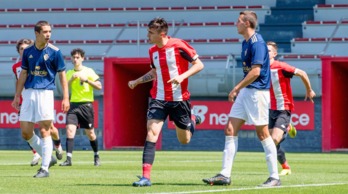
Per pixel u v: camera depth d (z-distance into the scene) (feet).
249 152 186.70
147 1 256.93
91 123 110.83
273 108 92.43
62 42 239.71
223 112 196.75
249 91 65.77
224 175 67.00
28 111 77.61
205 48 232.73
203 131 197.88
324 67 190.19
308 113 191.93
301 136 192.54
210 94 196.75
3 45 242.58
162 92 66.85
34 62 76.48
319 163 125.70
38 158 106.01
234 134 66.95
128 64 202.59
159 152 182.39
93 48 238.07
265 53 65.36
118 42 234.38
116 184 68.95
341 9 238.27
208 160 133.59
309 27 234.38
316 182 74.90
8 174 84.84
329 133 190.39
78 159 135.33
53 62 76.95
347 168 108.17
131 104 212.43
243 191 60.23
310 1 245.04
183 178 79.56
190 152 181.68
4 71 212.23
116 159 136.67
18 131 204.13
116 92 202.49
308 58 212.02
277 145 90.53
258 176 84.94
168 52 66.44
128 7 257.55
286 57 213.66
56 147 107.04
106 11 252.21
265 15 242.99
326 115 190.60
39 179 75.41
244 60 66.13
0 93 204.44
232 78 194.80
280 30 237.04
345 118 205.05
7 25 248.73
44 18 255.91
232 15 246.27
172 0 256.93
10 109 204.44
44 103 77.00
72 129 109.91
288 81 92.48
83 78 108.78
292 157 154.40
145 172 65.98
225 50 231.50
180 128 69.00
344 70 203.62
